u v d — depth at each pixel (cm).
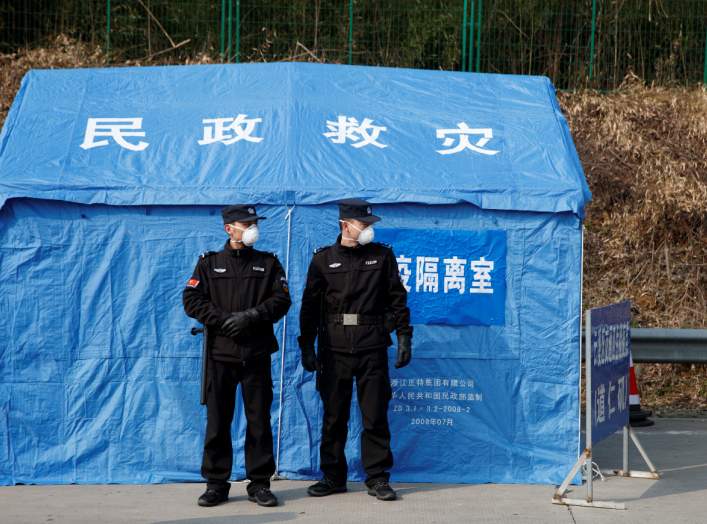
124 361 580
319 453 584
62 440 577
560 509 527
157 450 580
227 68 682
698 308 1013
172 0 1291
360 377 545
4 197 570
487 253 588
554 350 587
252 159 604
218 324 521
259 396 535
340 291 538
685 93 1242
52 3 1283
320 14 1296
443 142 625
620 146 1159
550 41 1284
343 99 656
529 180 594
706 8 1286
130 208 582
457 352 590
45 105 650
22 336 575
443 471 589
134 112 644
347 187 585
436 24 1271
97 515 508
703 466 641
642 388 919
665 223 1078
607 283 1038
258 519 504
